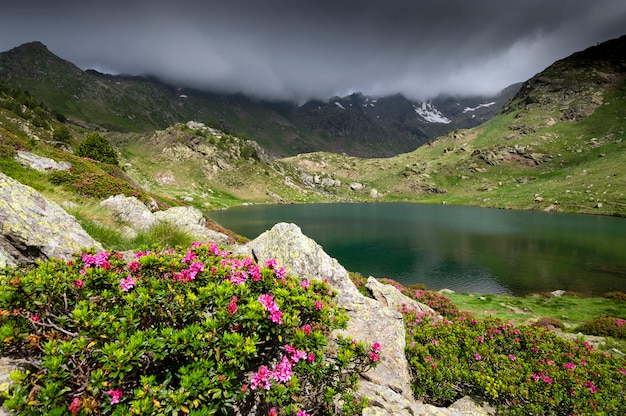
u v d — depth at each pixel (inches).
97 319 163.2
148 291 193.9
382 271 2026.3
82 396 142.4
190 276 217.8
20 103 6545.3
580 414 298.8
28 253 303.1
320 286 277.3
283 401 187.5
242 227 3794.3
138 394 140.2
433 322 518.6
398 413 235.5
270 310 188.1
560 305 1343.5
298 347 190.4
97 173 1298.0
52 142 4899.1
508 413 296.5
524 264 2140.7
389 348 342.3
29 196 353.1
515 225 3919.8
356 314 401.1
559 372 349.7
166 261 237.0
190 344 163.8
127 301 187.2
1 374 150.9
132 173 7017.7
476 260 2262.6
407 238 3132.4
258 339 189.2
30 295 173.3
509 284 1758.1
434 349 387.5
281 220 4530.0
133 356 150.4
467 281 1819.6
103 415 142.6
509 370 350.9
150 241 604.7
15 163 889.5
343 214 5551.2
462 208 6727.4
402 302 601.3
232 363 160.6
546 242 2834.6
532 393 315.0
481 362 371.9
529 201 6141.7
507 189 7839.6
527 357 408.8
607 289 1644.9
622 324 967.0
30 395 134.7
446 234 3346.5
